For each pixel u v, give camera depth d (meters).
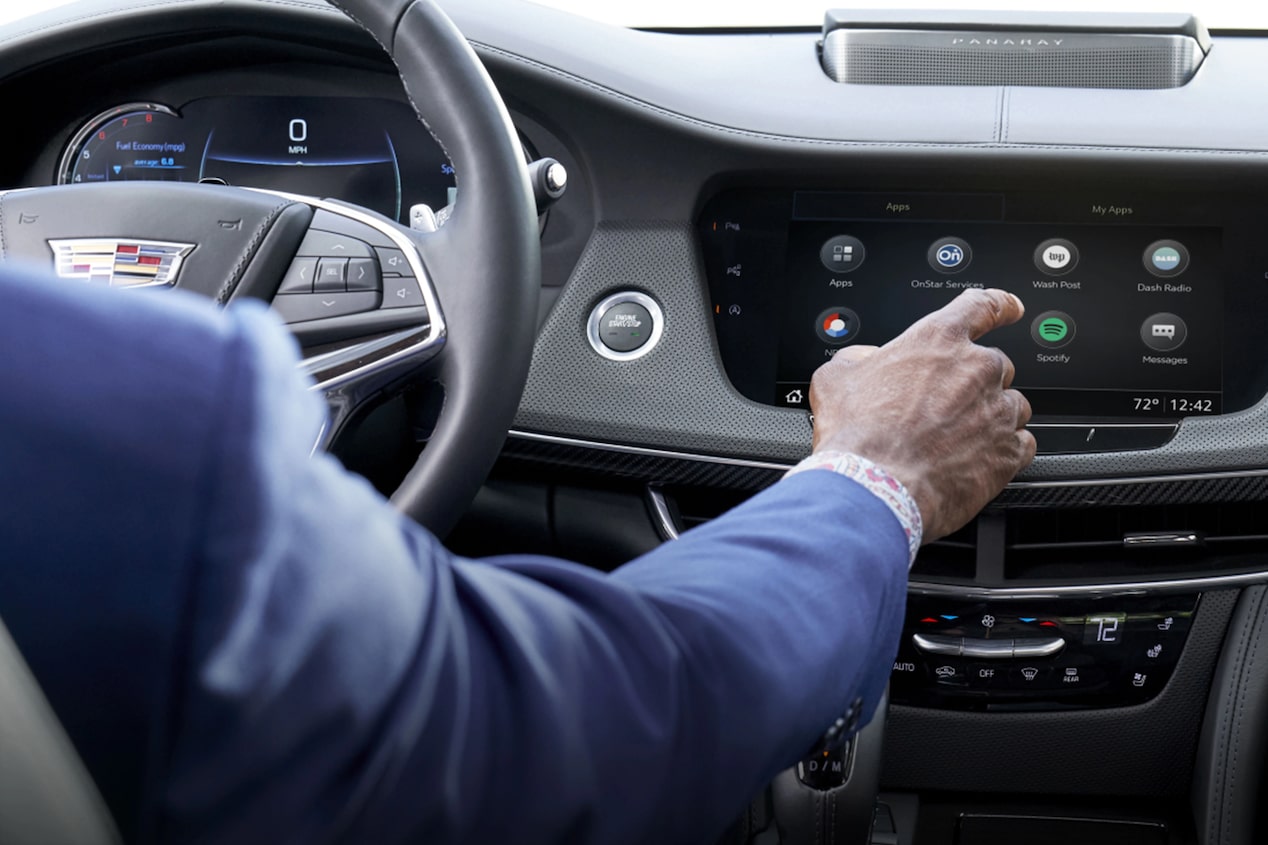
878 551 0.46
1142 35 1.13
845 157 1.06
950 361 0.69
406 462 0.97
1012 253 1.09
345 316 0.81
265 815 0.30
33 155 1.21
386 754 0.31
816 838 1.05
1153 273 1.08
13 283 0.28
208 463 0.28
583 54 1.10
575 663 0.35
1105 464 1.06
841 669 0.42
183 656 0.28
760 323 1.10
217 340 0.29
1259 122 1.06
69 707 0.29
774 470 1.08
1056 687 1.16
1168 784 1.20
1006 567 1.11
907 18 1.15
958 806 1.25
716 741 0.38
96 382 0.28
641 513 1.12
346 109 1.16
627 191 1.09
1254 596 1.12
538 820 0.33
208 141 1.19
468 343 0.79
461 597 0.34
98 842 0.30
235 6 1.08
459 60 0.79
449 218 0.81
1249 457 1.05
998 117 1.07
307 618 0.29
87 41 1.12
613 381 1.09
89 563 0.28
